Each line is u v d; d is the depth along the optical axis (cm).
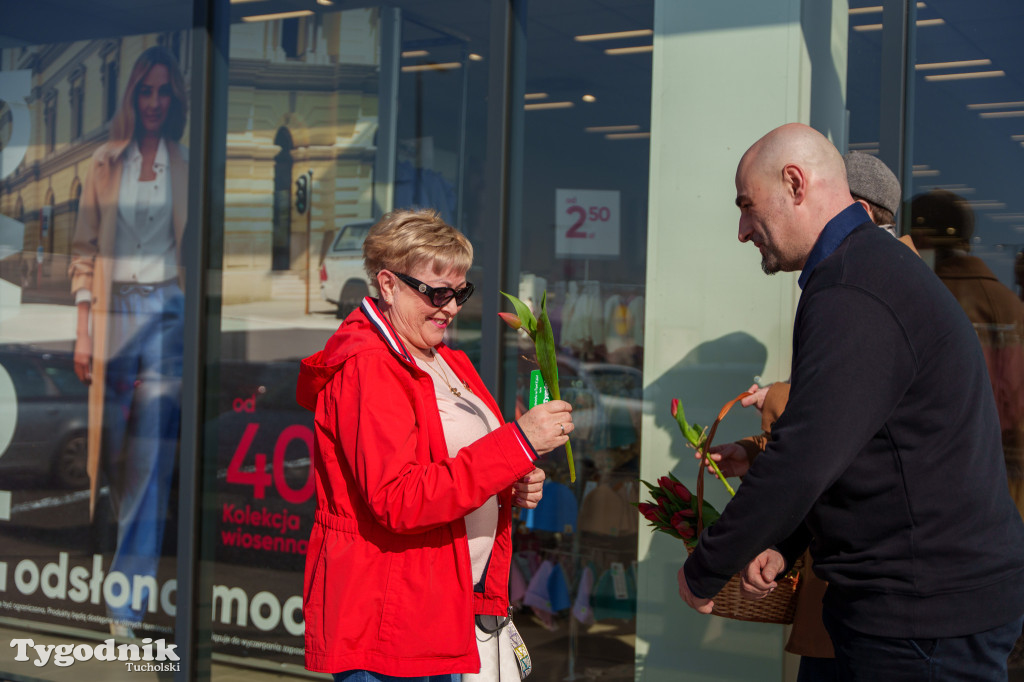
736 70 318
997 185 303
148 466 405
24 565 421
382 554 197
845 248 183
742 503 179
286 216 388
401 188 372
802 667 231
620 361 337
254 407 388
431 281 210
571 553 346
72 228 421
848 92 313
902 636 173
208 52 392
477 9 358
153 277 408
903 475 173
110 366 413
